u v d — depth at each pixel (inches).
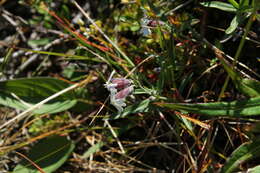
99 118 21.6
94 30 22.0
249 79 19.3
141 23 21.1
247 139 20.1
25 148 22.3
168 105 19.3
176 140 21.0
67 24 23.3
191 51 20.9
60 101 22.0
